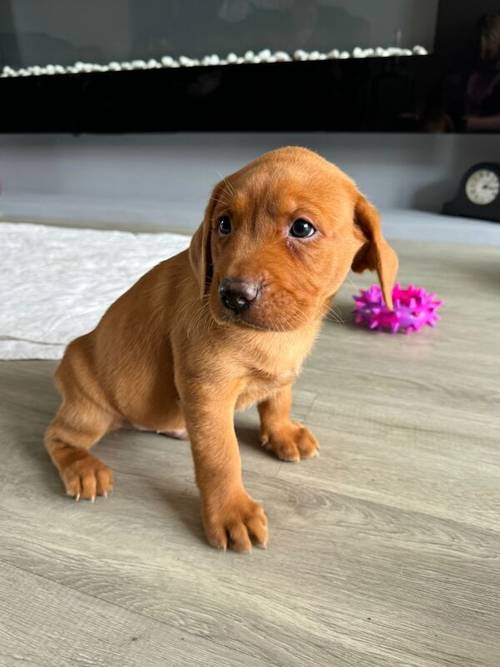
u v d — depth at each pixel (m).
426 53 0.99
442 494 0.35
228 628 0.26
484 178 0.98
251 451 0.40
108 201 1.27
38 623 0.27
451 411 0.45
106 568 0.30
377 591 0.28
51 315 0.61
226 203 0.29
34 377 0.50
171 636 0.26
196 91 1.13
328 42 1.10
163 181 1.32
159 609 0.27
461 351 0.56
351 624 0.27
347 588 0.29
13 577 0.29
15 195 1.36
